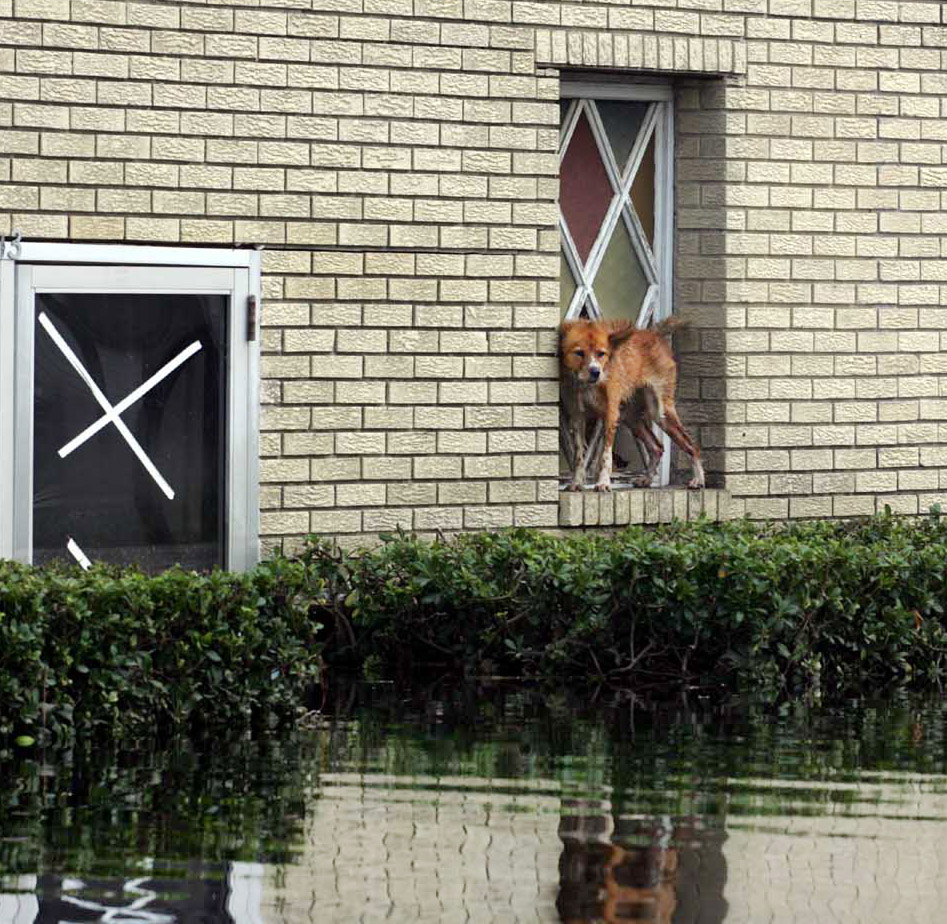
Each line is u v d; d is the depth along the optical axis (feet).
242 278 81.87
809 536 89.04
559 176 90.43
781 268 92.68
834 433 94.07
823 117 93.35
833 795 60.49
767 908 48.67
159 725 69.82
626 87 91.40
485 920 47.21
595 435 91.76
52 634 66.95
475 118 85.97
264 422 82.48
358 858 52.42
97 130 79.10
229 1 81.15
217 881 49.98
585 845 54.19
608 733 69.92
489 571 81.35
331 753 65.57
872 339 94.89
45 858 51.72
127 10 79.41
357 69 83.66
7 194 77.71
